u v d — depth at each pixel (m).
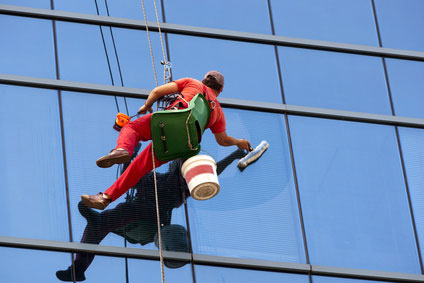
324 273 15.32
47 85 16.05
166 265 14.85
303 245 15.51
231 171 15.88
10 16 16.70
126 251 14.83
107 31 16.84
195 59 16.94
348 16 18.06
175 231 15.16
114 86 16.28
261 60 17.19
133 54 16.72
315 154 16.38
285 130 16.50
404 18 18.28
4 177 15.20
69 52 16.53
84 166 15.47
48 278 14.51
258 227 15.49
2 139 15.50
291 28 17.69
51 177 15.32
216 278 14.93
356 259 15.57
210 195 14.84
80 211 15.10
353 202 16.05
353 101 17.17
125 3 17.17
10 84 15.99
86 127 15.81
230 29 17.36
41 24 16.72
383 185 16.31
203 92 15.12
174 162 15.67
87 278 14.58
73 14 16.86
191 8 17.41
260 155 16.14
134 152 15.69
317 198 15.95
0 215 14.91
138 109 16.16
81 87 16.12
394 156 16.66
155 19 17.12
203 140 16.05
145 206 15.28
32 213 14.99
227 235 15.31
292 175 16.08
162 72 16.66
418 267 15.70
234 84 16.84
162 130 14.56
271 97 16.88
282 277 15.16
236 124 16.39
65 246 14.72
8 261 14.53
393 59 17.78
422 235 15.98
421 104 17.42
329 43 17.62
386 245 15.77
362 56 17.67
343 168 16.34
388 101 17.31
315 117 16.75
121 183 14.88
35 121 15.73
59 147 15.58
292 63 17.30
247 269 15.11
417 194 16.34
